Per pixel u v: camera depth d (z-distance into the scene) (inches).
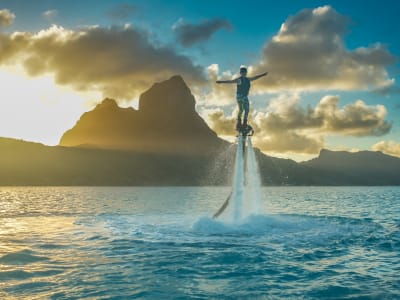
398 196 3565.5
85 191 4857.3
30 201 2279.8
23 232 837.8
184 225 924.0
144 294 382.0
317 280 438.3
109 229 874.8
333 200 2642.7
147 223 978.7
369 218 1189.7
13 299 365.7
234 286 413.1
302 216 1134.4
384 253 595.5
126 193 4207.7
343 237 745.6
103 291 392.8
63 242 698.8
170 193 4281.5
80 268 496.4
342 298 370.9
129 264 518.6
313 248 632.4
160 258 555.2
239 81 952.3
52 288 403.2
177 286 412.2
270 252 596.7
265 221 911.7
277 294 383.9
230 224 878.4
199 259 548.1
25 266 506.9
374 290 398.0
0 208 1628.9
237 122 965.2
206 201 2373.3
